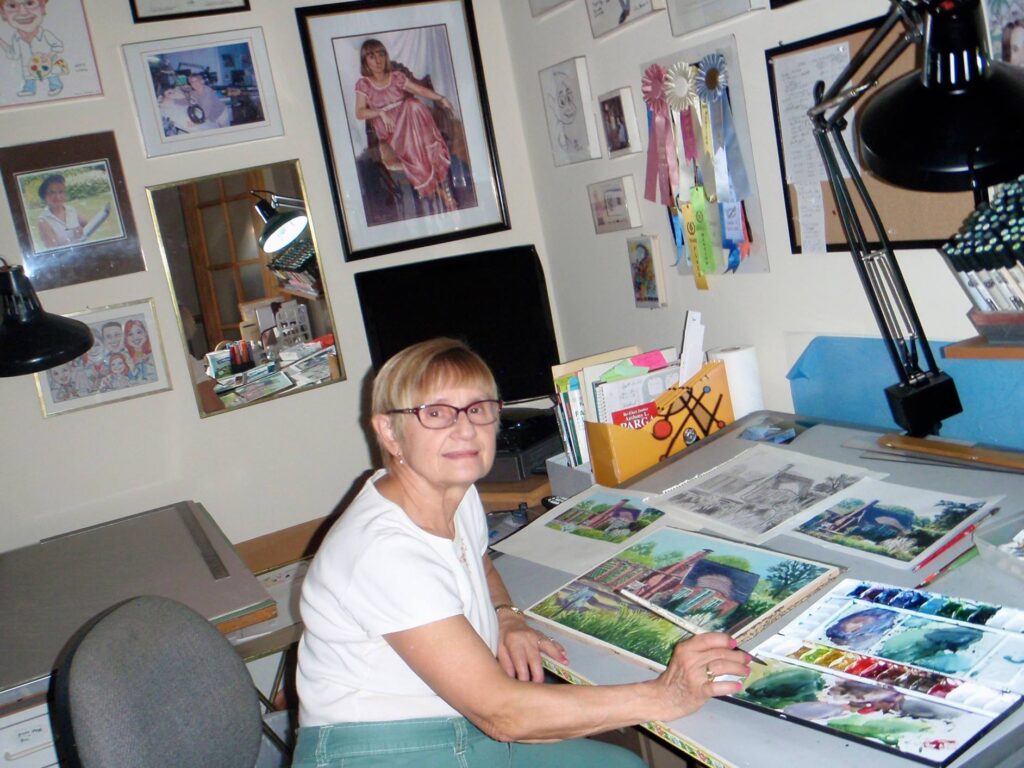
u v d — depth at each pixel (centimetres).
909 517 137
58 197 237
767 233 194
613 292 254
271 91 251
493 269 253
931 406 155
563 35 244
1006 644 102
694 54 200
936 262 159
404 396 128
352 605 121
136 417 248
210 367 253
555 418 240
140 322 246
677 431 191
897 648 107
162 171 245
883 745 92
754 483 163
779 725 101
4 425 237
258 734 146
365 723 126
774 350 201
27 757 161
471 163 272
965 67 114
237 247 253
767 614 121
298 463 264
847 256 176
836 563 131
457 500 136
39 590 199
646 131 224
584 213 257
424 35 263
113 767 114
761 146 189
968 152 113
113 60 238
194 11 243
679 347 235
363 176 261
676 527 156
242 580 189
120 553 215
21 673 163
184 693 132
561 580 149
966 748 89
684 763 178
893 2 118
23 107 232
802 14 171
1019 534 122
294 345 261
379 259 266
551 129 259
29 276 236
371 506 130
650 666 119
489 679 114
